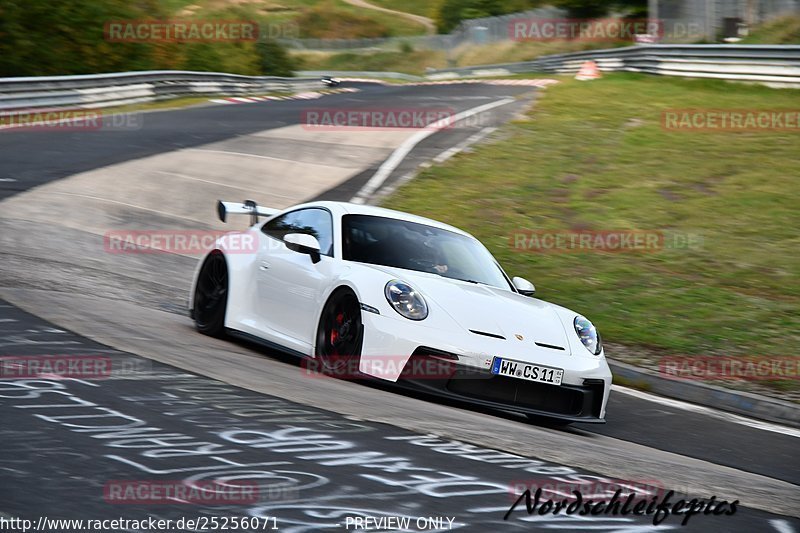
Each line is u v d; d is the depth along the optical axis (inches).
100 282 1225.4
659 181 2229.3
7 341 770.2
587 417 832.3
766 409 1065.5
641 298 1492.4
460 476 523.8
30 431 519.8
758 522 512.4
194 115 3671.3
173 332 962.1
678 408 1048.2
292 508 433.1
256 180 2212.1
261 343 937.5
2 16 4884.4
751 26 4731.8
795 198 2058.3
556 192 2160.4
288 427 589.0
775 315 1416.1
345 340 824.9
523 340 812.6
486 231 1862.7
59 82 3622.0
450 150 2620.6
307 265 906.7
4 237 1422.2
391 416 666.2
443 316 804.6
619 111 3159.5
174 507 419.2
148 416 578.9
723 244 1780.3
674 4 5064.0
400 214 1010.7
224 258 1018.7
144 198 1930.4
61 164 2218.3
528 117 3161.9
